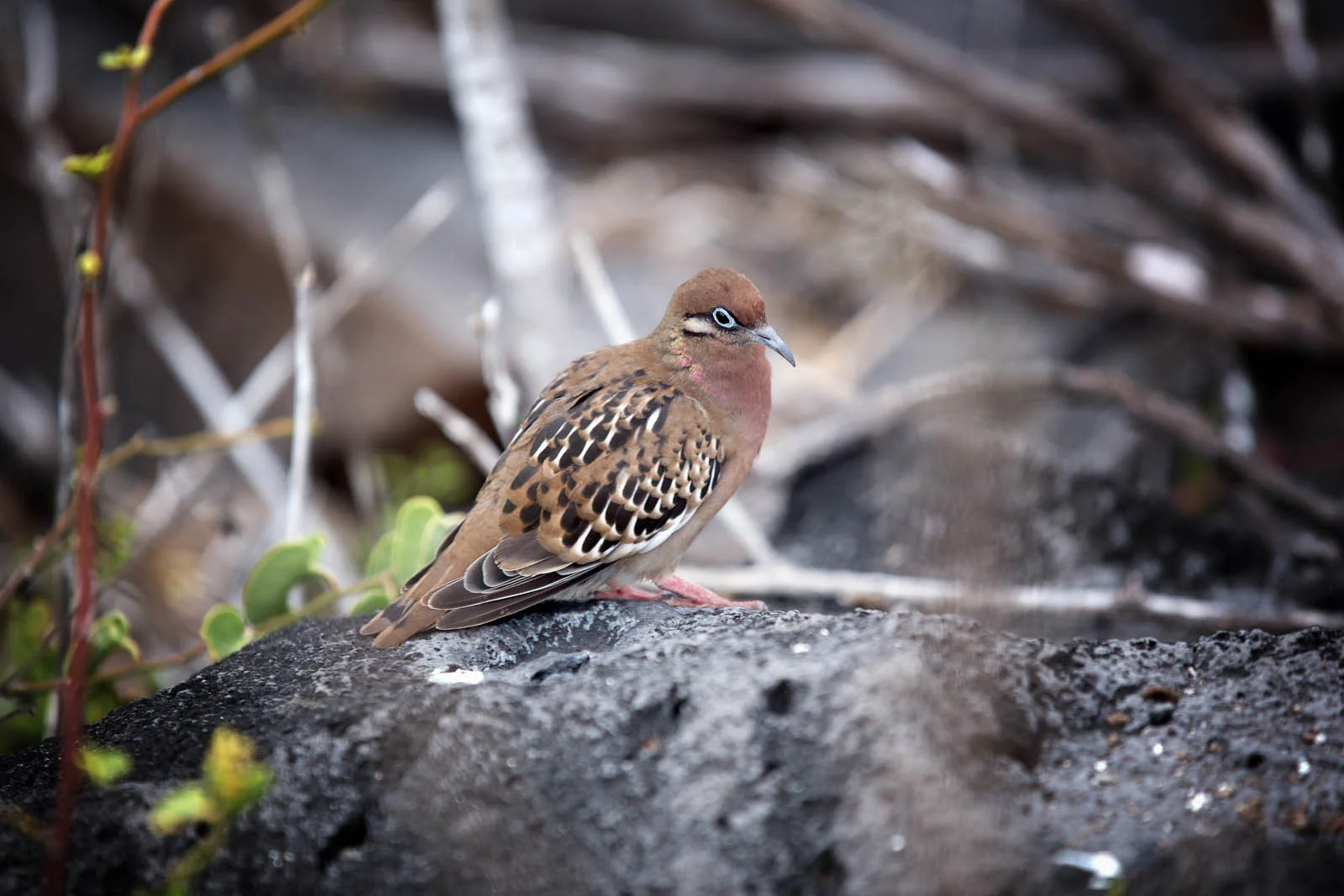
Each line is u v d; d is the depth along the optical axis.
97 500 9.16
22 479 16.14
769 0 16.78
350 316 16.17
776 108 19.45
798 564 11.71
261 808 5.91
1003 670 6.12
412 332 16.00
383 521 13.45
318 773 6.04
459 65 13.27
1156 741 6.05
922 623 6.25
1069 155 17.72
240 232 16.94
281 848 5.89
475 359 15.84
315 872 5.88
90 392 7.23
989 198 15.86
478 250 17.44
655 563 8.36
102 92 17.92
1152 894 5.43
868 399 13.17
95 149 17.67
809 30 17.05
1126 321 17.00
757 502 12.70
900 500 11.78
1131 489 11.27
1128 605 9.66
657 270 18.09
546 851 5.77
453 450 16.25
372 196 18.17
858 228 17.73
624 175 19.75
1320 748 5.90
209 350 17.16
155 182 16.97
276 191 13.16
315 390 16.31
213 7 20.00
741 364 8.55
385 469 15.47
